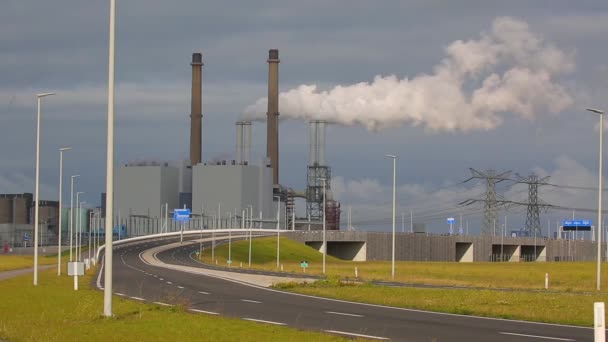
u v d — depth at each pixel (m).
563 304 58.50
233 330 37.59
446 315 49.88
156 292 71.88
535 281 111.00
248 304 58.22
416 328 41.72
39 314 46.06
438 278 119.06
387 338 36.72
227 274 117.19
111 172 42.22
